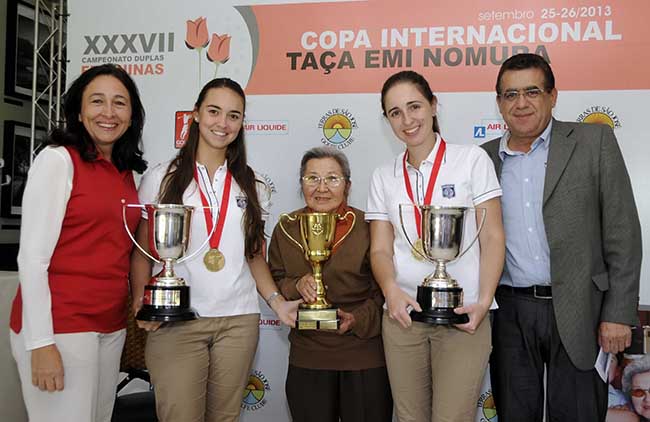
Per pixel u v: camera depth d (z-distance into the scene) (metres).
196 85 3.24
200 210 2.02
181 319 1.82
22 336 1.81
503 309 2.26
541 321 2.17
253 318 2.06
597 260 2.15
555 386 2.17
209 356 2.02
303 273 2.30
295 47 3.15
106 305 1.87
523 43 2.95
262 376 3.14
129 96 1.96
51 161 1.75
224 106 2.01
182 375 1.93
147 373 2.76
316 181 2.32
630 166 2.86
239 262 2.03
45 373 1.72
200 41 3.23
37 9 3.77
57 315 1.77
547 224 2.13
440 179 2.01
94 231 1.83
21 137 4.48
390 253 2.12
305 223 2.15
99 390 1.91
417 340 1.99
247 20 3.19
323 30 3.13
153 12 3.28
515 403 2.22
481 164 1.99
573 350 2.10
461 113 3.01
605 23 2.88
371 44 3.08
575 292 2.11
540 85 2.14
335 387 2.21
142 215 2.04
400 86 1.97
